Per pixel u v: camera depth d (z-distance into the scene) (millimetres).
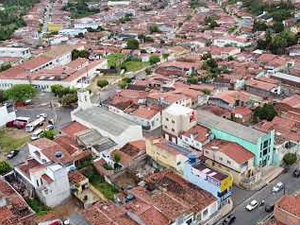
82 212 80188
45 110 141625
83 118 117000
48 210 84938
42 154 97312
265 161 99375
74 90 151125
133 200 84812
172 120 109062
